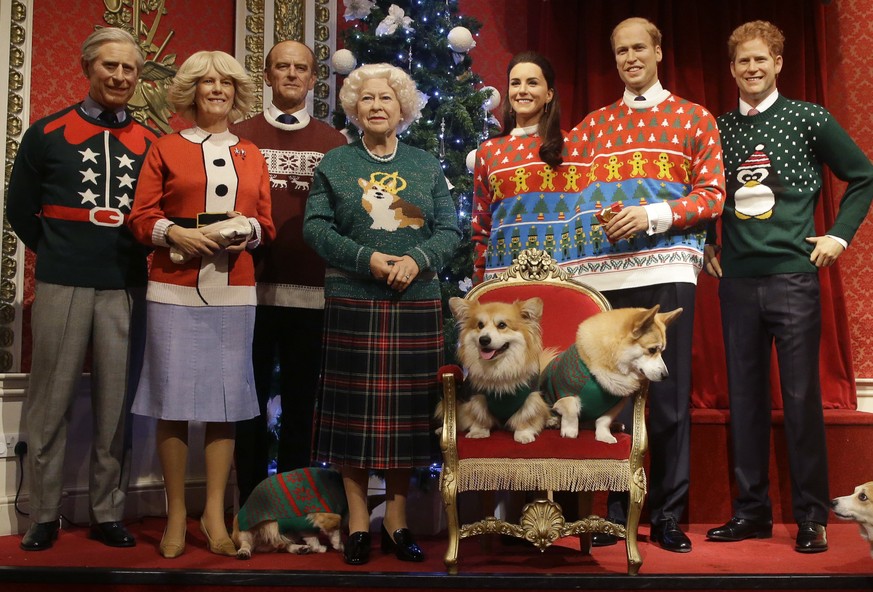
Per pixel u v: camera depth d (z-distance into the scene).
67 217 3.33
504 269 3.60
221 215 3.19
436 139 4.07
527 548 3.37
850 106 4.78
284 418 3.72
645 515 3.80
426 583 2.76
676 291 3.38
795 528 3.76
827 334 4.50
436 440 3.10
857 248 4.74
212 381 3.16
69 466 3.92
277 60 3.79
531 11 5.14
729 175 3.62
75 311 3.32
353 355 3.09
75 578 2.77
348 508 3.17
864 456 3.96
